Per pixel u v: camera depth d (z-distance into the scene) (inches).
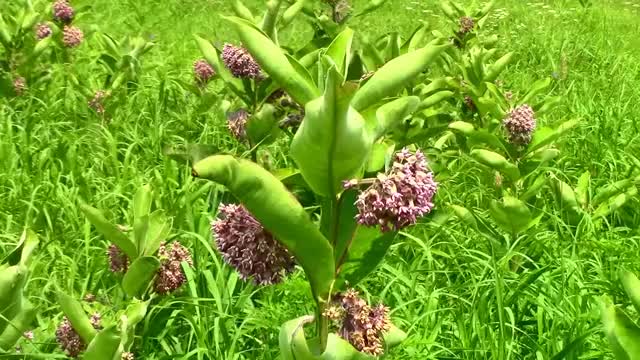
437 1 149.7
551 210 55.7
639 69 105.1
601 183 62.4
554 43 117.8
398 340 26.1
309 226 24.1
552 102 59.6
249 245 24.7
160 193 52.9
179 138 65.7
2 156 58.6
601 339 39.8
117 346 31.9
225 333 39.1
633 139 68.4
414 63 25.2
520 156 52.1
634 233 52.2
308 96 26.0
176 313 39.6
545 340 40.9
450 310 42.7
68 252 47.3
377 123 25.4
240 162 22.8
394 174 23.3
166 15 127.6
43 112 68.5
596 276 46.9
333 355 23.6
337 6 63.1
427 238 49.5
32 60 73.4
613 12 157.2
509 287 44.1
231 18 25.7
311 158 24.3
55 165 58.0
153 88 79.7
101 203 51.9
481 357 38.9
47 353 37.4
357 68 39.7
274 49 25.8
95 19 115.4
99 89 74.9
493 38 76.0
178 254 38.9
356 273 26.5
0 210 52.3
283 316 40.9
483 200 56.9
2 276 32.8
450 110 64.1
